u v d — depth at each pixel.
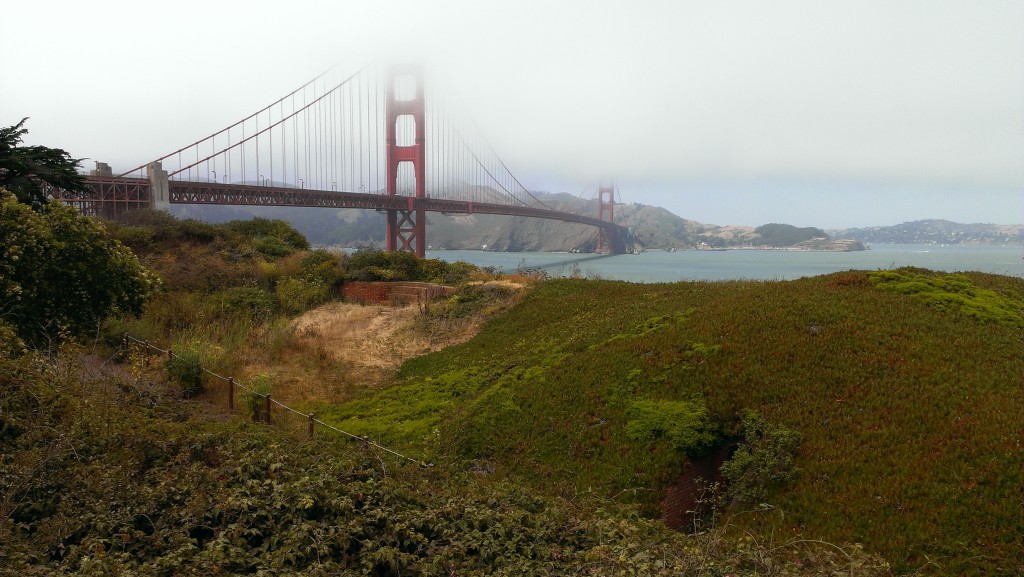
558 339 17.78
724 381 12.04
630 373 13.16
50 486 6.55
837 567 6.37
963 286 16.56
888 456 9.54
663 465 10.45
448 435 12.58
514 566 6.11
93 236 15.21
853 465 9.51
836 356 12.26
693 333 14.33
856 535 8.30
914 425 10.09
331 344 20.41
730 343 13.31
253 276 27.42
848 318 13.87
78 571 5.15
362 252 29.83
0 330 10.35
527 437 12.03
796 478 9.62
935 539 7.97
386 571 6.12
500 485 8.91
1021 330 13.70
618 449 11.02
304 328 21.88
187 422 10.95
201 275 26.22
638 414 11.70
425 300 24.78
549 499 8.61
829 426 10.43
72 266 14.38
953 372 11.38
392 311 24.41
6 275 13.02
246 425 11.70
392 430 13.22
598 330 17.30
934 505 8.48
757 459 10.05
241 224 34.31
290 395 15.74
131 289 15.88
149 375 14.77
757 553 6.47
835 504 8.93
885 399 10.81
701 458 10.77
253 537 6.31
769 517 9.06
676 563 5.88
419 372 17.84
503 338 19.81
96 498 6.45
